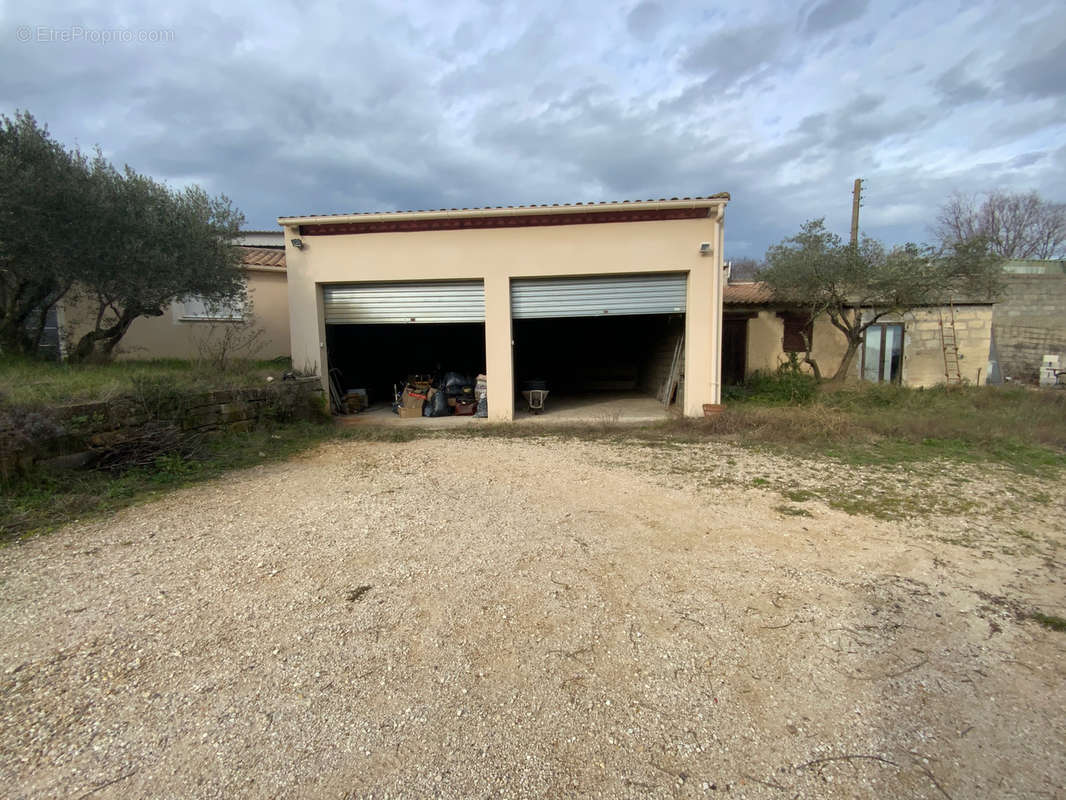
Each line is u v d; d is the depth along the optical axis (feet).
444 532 12.87
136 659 7.77
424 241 29.73
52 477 15.30
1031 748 6.20
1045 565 11.19
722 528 13.29
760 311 44.06
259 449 22.16
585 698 7.04
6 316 24.93
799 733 6.45
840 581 10.41
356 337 40.09
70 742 6.18
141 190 24.97
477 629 8.62
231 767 5.87
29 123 21.57
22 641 8.19
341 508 14.71
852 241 37.73
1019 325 54.24
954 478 17.98
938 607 9.42
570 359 50.93
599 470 19.26
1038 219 81.92
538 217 29.19
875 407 32.32
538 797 5.52
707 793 5.58
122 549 11.73
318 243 30.07
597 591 9.90
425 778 5.75
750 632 8.60
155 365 28.58
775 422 26.61
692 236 29.04
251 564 11.00
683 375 33.42
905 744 6.27
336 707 6.82
